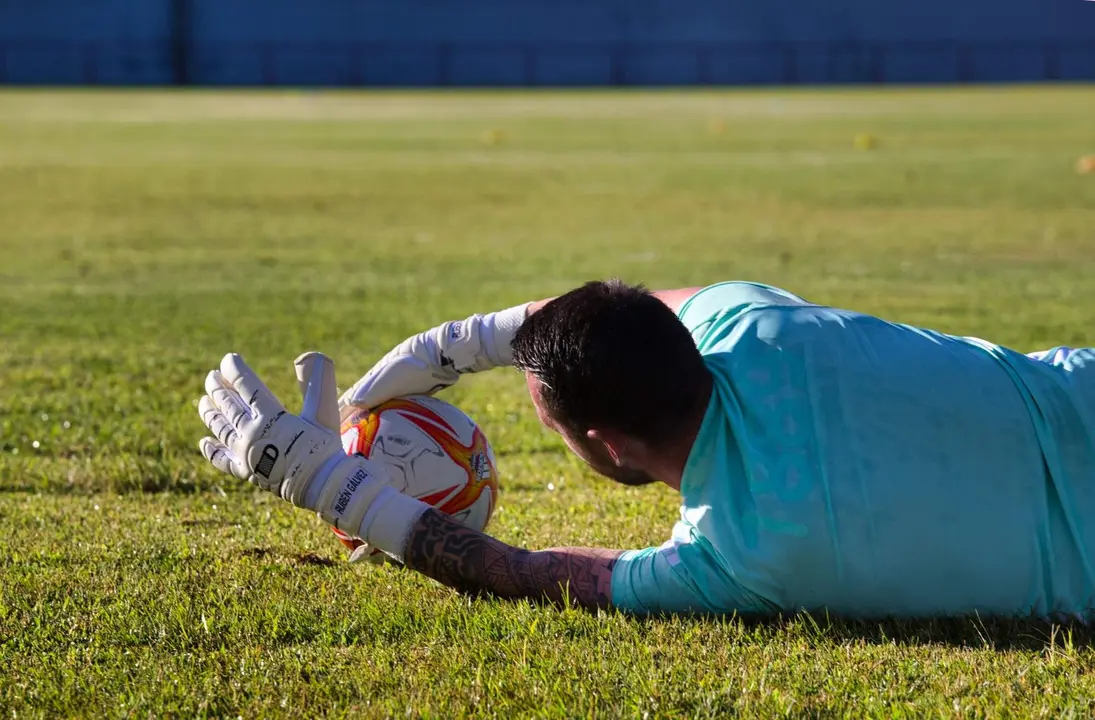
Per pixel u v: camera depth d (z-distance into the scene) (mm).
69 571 6402
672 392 4906
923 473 4988
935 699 4625
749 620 5355
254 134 51125
